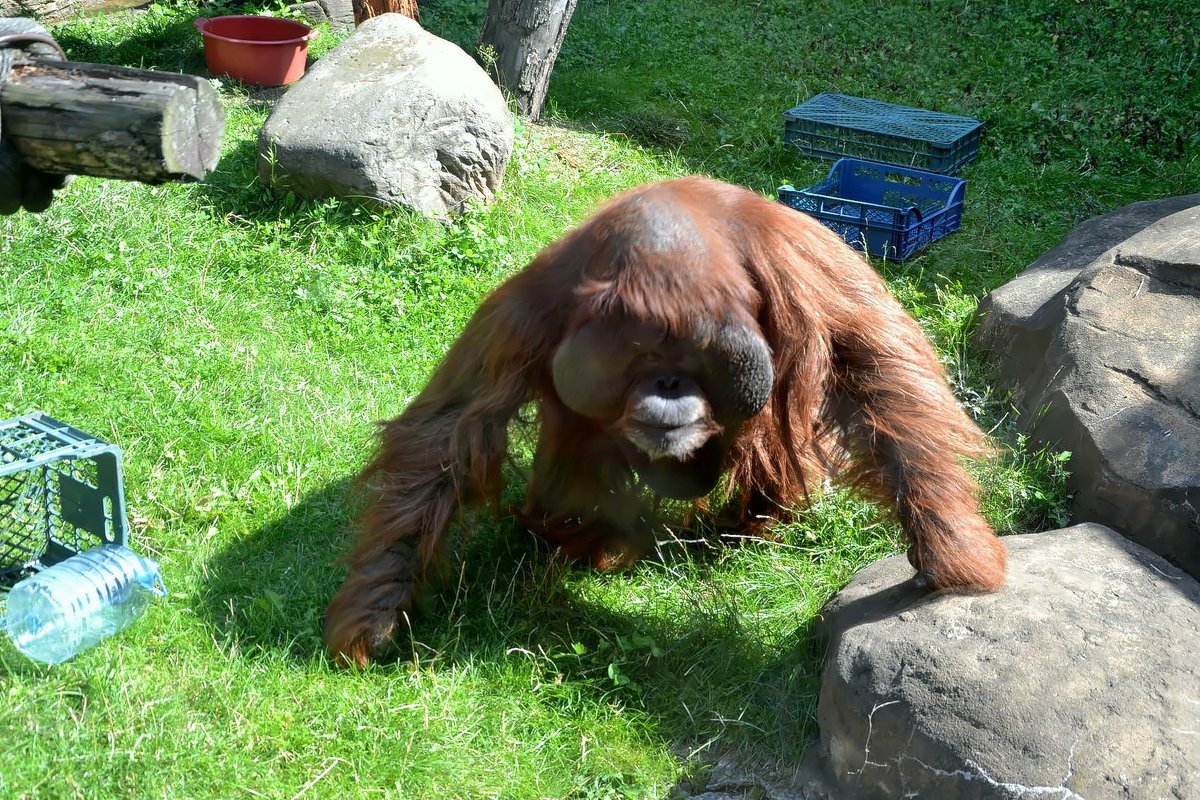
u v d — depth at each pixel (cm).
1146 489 410
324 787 312
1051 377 483
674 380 319
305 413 479
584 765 334
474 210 646
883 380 351
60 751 304
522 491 462
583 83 894
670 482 370
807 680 361
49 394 459
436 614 385
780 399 360
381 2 832
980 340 562
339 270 579
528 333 349
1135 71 909
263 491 436
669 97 880
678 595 404
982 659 313
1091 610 331
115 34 872
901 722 309
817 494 452
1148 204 639
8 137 235
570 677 366
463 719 340
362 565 371
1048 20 995
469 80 657
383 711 337
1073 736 291
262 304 555
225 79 816
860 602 363
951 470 349
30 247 550
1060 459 446
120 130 230
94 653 339
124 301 536
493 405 355
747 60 949
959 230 708
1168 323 467
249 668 345
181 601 373
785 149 809
